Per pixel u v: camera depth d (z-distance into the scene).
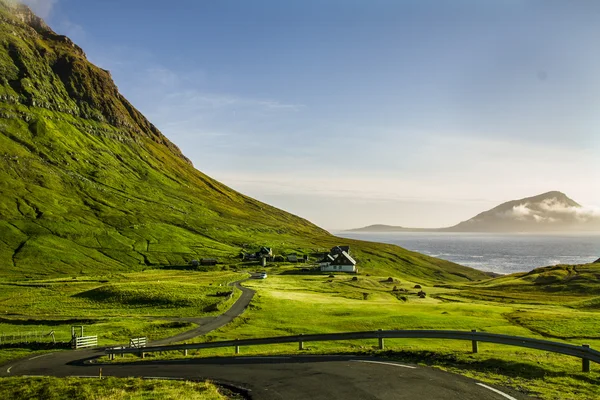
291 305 84.75
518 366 23.73
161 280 135.62
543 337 54.31
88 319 75.94
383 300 106.31
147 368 35.09
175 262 195.62
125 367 37.41
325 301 93.06
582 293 134.12
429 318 67.88
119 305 88.75
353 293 115.94
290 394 20.91
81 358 46.56
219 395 21.59
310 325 65.44
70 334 63.53
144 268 182.88
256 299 90.19
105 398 22.30
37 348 54.91
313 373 25.09
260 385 23.23
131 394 22.75
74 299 96.06
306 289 119.62
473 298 125.19
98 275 155.25
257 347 51.31
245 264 192.12
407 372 23.81
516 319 68.81
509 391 19.52
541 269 186.88
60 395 24.59
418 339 53.19
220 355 37.75
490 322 65.38
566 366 23.61
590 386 20.14
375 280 146.75
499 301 118.50
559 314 73.19
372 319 67.31
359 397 19.53
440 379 22.00
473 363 25.28
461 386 20.55
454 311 79.56
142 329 66.38
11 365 43.94
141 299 91.81
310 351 33.75
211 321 71.38
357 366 26.11
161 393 22.50
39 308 88.38
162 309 84.50
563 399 18.27
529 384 20.72
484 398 18.61
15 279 146.25
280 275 159.12
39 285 124.06
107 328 66.56
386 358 28.34
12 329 70.69
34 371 39.44
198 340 57.81
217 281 132.00
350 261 179.50
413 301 108.31
